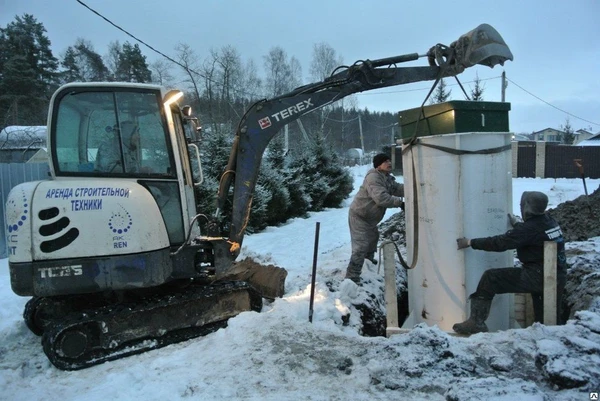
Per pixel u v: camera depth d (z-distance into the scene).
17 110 25.75
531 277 4.13
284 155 15.49
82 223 4.00
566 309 5.09
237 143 5.31
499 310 4.59
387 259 4.45
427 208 4.66
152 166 4.48
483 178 4.40
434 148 4.53
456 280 4.48
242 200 5.27
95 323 4.03
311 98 5.38
